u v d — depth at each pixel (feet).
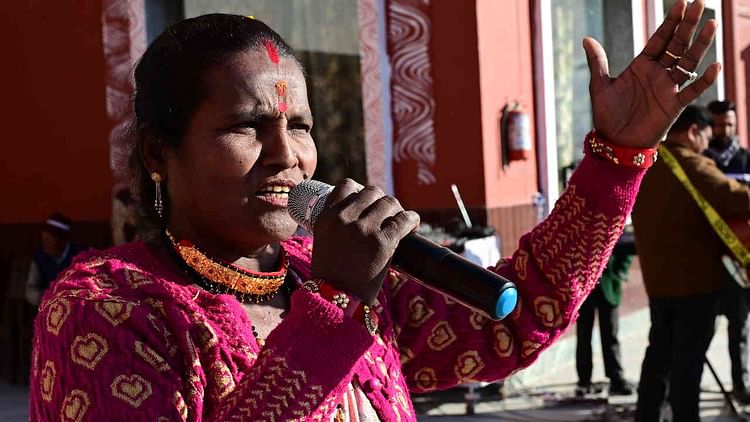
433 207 22.93
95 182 24.81
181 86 4.78
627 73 5.57
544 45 24.26
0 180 26.17
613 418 19.66
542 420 19.71
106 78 24.29
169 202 5.22
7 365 24.98
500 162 22.88
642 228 17.40
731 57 37.29
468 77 22.34
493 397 21.61
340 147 23.40
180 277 4.91
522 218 23.61
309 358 4.00
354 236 4.21
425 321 5.89
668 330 17.24
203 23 4.92
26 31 25.39
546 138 24.32
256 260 5.21
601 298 21.25
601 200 5.56
